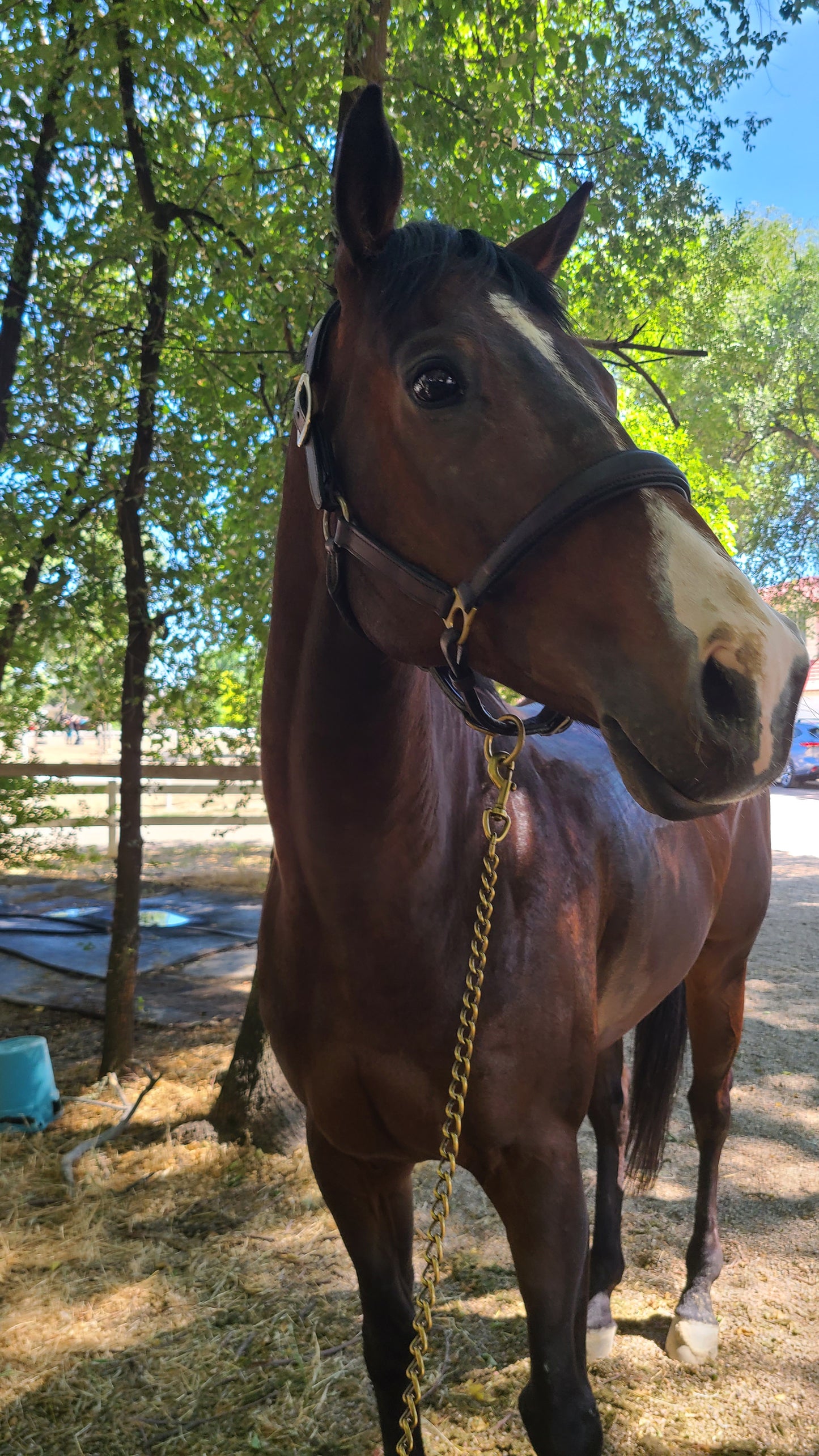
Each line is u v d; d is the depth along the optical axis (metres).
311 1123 1.40
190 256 3.72
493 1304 2.31
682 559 0.84
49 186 3.71
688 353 2.96
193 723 3.94
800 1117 3.37
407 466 0.96
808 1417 1.87
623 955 1.61
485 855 1.26
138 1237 2.67
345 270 1.04
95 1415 1.96
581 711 0.94
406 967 1.18
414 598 0.98
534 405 0.90
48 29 3.54
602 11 4.14
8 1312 2.31
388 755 1.12
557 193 3.76
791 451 15.59
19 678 4.16
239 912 6.66
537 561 0.89
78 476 3.67
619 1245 2.24
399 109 3.34
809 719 15.86
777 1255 2.47
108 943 5.82
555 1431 1.13
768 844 2.48
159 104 3.71
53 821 5.13
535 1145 1.21
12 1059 3.34
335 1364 2.11
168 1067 3.87
